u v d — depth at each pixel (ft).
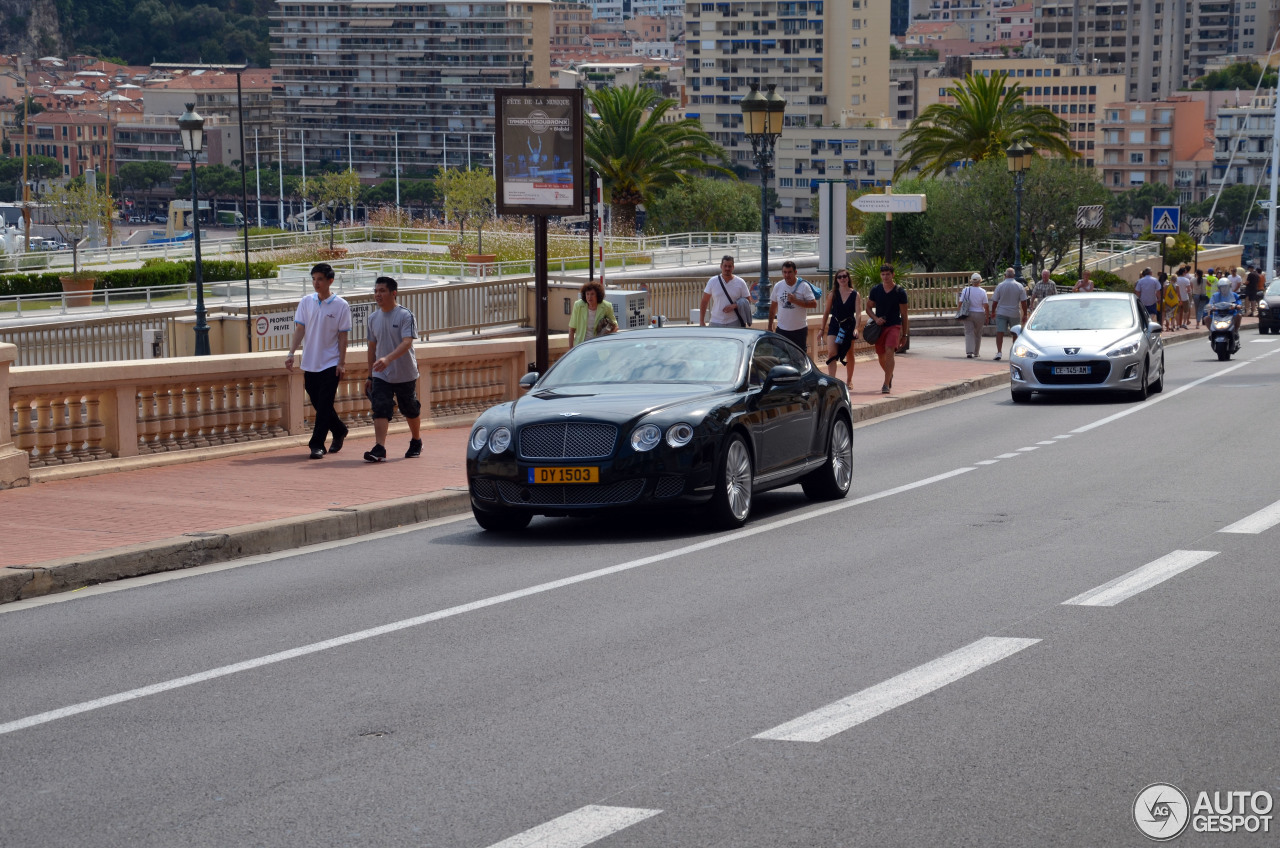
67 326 123.85
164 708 22.04
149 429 50.29
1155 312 129.90
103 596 31.65
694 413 38.11
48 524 38.01
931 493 45.50
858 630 26.25
